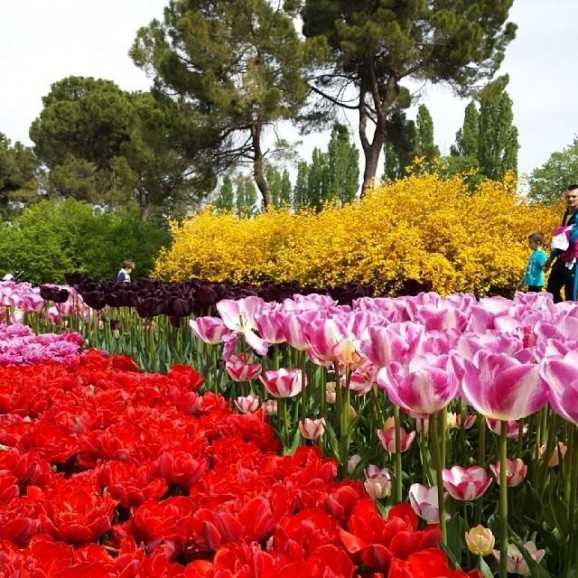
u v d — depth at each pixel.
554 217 16.62
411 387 1.50
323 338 2.17
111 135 49.69
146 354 4.82
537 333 2.00
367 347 1.86
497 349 1.75
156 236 23.91
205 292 4.33
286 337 2.39
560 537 1.64
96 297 5.34
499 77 27.53
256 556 1.15
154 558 1.26
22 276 21.66
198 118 25.11
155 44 26.69
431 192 13.96
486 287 13.09
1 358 4.56
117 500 1.66
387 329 1.83
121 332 6.09
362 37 24.11
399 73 26.42
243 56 25.11
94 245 22.75
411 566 1.17
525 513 1.86
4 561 1.25
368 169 27.23
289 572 1.13
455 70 26.50
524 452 2.27
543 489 1.93
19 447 2.18
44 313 7.52
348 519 1.48
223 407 2.92
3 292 6.95
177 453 1.89
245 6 23.91
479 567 1.48
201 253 18.52
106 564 1.26
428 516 1.63
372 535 1.33
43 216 23.61
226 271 18.27
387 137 28.88
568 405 1.31
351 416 2.50
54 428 2.33
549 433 2.03
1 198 51.50
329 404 2.89
